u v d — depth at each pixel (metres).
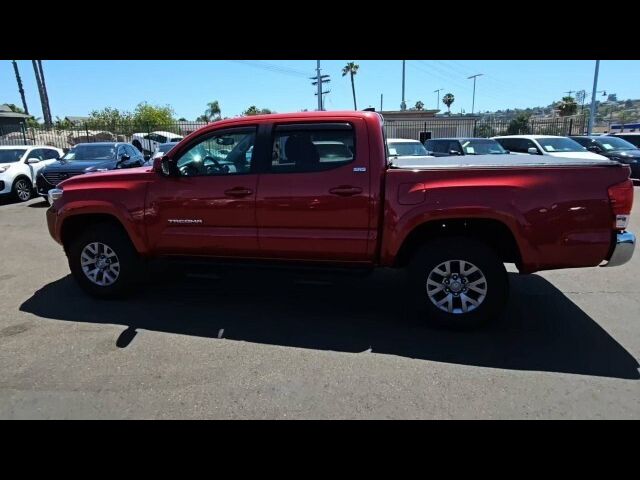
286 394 3.02
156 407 2.89
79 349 3.70
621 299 4.73
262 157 4.19
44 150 14.39
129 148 13.62
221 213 4.30
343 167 3.97
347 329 4.05
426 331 4.00
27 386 3.15
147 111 36.91
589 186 3.58
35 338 3.91
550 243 3.65
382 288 5.15
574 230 3.62
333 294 4.97
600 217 3.60
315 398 2.97
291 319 4.29
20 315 4.44
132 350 3.68
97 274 4.84
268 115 4.26
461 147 13.30
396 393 3.02
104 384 3.17
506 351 3.60
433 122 31.17
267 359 3.51
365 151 3.94
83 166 11.52
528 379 3.18
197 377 3.25
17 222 9.71
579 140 16.50
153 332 4.02
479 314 3.89
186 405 2.91
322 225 4.07
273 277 5.57
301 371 3.32
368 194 3.91
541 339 3.81
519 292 4.96
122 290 4.80
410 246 4.13
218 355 3.58
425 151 12.33
